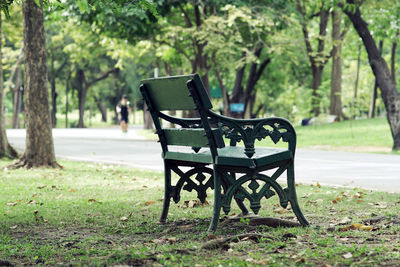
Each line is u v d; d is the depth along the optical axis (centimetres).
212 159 521
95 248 483
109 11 2041
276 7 2502
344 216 623
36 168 1281
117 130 4222
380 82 1914
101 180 1045
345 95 5906
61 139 2778
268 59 3825
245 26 2770
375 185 970
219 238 496
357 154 1772
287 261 416
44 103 1299
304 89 4569
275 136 535
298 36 3516
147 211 684
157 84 557
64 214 668
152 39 2494
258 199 538
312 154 1780
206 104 509
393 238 494
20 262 439
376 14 1895
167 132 591
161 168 1307
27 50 1288
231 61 2762
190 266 404
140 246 483
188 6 2720
